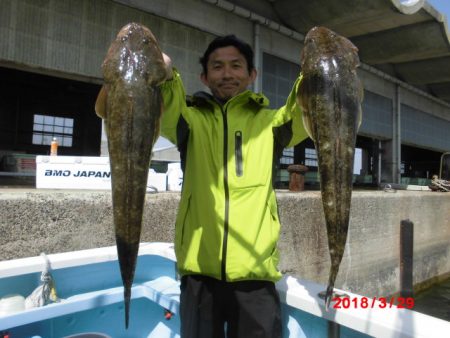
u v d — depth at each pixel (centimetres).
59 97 1451
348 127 188
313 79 193
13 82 1327
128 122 178
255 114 242
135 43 190
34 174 938
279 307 220
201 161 227
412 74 1791
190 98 250
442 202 1452
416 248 1285
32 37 748
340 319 205
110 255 325
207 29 1028
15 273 275
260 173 223
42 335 282
